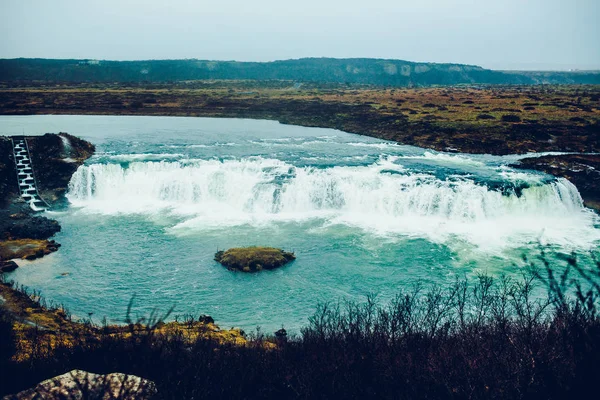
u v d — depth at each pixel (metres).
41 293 28.92
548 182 44.69
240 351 17.50
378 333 16.73
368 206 44.06
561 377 10.11
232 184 46.09
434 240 37.62
